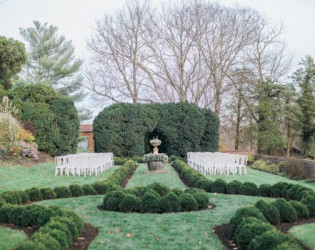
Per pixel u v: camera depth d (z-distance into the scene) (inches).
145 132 998.4
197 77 1290.6
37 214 249.0
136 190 337.1
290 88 1111.6
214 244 219.9
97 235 238.5
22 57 913.5
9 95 822.5
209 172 674.2
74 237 222.8
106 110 994.1
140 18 1261.1
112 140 979.3
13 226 252.1
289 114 1062.4
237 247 213.5
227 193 406.0
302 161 665.0
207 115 1033.5
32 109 802.2
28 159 684.7
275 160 833.5
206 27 1227.9
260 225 207.6
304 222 267.7
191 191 336.5
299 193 334.0
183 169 619.5
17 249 171.8
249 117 1218.0
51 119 814.5
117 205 310.0
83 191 394.6
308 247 210.4
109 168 799.1
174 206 302.2
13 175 552.7
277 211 261.3
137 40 1274.6
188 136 999.0
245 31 1224.2
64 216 239.3
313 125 1069.1
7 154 639.1
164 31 1277.1
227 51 1232.2
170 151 1014.4
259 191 388.5
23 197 339.6
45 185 504.7
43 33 1434.5
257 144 1185.4
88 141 1562.5
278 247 175.0
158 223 265.9
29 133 753.0
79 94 1465.3
